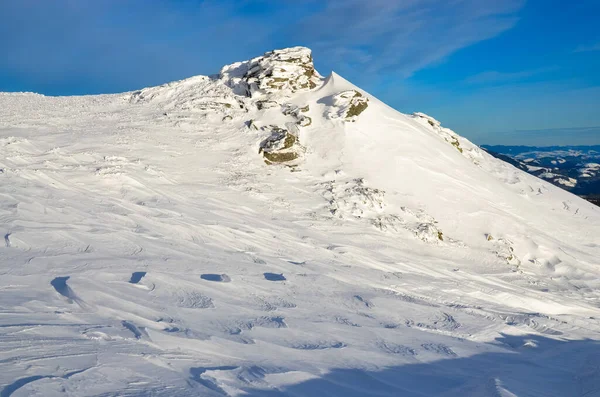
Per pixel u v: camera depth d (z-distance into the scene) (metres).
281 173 19.42
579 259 18.38
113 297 5.31
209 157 19.31
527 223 20.69
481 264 15.90
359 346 5.30
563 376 5.41
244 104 24.56
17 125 18.97
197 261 8.16
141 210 11.44
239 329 5.12
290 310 6.42
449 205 19.52
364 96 25.22
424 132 25.81
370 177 19.98
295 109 23.62
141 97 27.31
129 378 3.26
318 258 11.40
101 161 15.62
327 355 4.76
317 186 18.80
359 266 11.63
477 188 22.03
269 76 24.97
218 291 6.64
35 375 3.01
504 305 10.93
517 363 5.79
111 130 20.19
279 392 3.55
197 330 4.79
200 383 3.42
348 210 17.16
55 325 4.12
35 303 4.68
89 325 4.30
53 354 3.43
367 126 23.19
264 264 9.23
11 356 3.25
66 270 6.11
